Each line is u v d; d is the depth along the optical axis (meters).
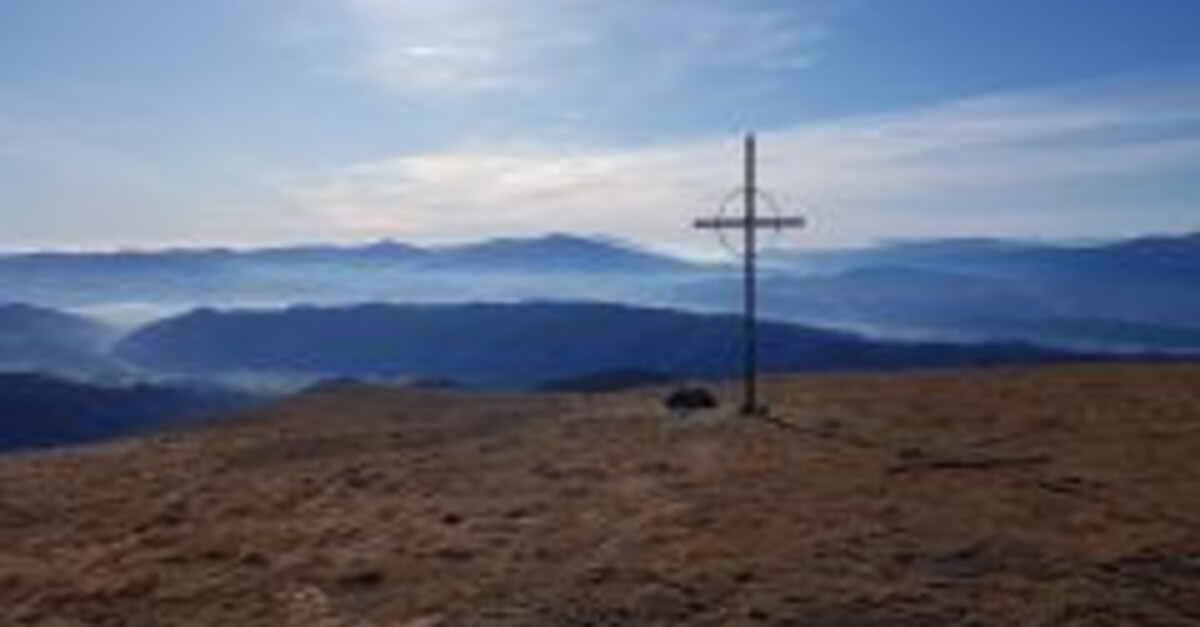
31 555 31.94
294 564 28.05
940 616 21.38
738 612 21.95
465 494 33.97
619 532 28.03
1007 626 20.95
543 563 26.09
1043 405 45.50
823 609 21.83
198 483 40.38
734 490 31.44
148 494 39.22
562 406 56.16
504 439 43.97
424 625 22.86
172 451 49.62
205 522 33.88
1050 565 23.91
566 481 34.59
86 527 34.94
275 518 33.47
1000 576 23.34
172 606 26.02
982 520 27.17
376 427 52.09
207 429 59.78
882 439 38.56
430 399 62.88
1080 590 22.47
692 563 25.00
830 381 58.66
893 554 24.70
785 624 21.36
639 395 57.84
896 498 29.52
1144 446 35.97
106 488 41.19
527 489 33.94
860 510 28.38
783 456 36.06
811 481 32.03
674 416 46.03
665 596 22.97
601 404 54.88
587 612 22.58
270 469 42.12
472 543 28.30
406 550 28.30
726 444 38.94
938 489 30.48
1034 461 34.00
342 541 29.92
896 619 21.34
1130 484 30.69
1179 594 22.42
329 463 42.19
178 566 29.12
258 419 61.38
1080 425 40.28
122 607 26.27
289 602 25.34
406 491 35.25
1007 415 43.09
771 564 24.39
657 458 37.06
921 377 59.09
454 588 24.91
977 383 54.44
